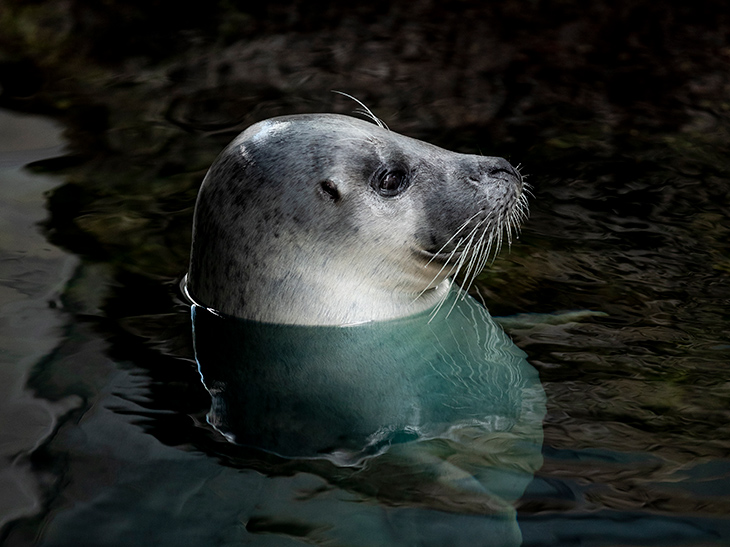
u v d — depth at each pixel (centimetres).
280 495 326
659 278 506
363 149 431
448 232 443
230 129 702
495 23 914
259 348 429
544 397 399
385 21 920
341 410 384
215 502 320
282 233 427
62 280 494
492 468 347
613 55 841
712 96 756
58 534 303
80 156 657
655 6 950
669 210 582
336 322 445
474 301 485
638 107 738
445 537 308
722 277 505
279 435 364
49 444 353
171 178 625
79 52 849
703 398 396
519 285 501
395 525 312
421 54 845
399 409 388
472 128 703
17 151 663
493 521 316
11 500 321
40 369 408
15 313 458
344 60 833
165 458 345
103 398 385
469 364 425
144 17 921
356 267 438
